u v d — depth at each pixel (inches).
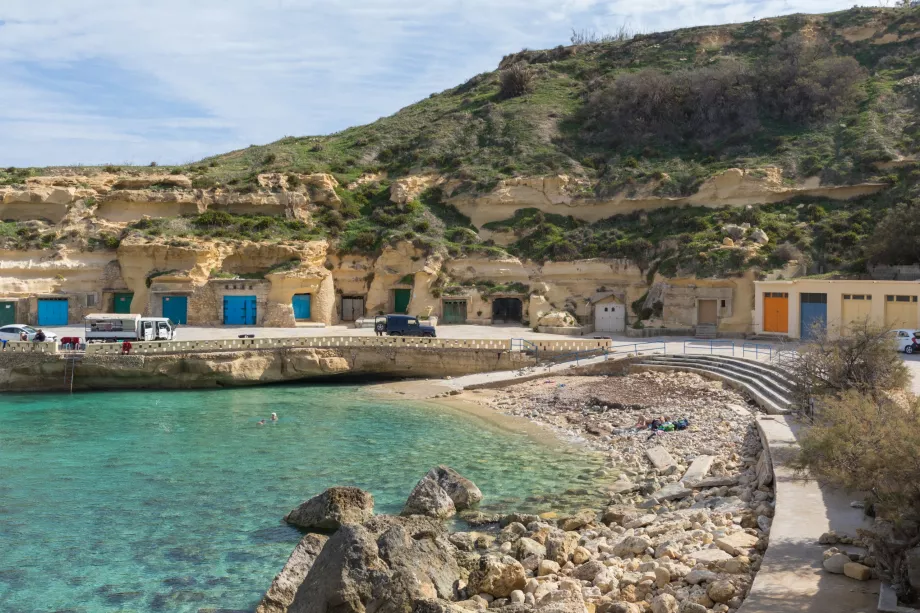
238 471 1165.1
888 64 3740.2
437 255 2758.4
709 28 4411.9
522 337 2321.6
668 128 3511.3
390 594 619.8
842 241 2503.7
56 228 2691.9
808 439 744.3
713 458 1139.9
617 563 735.1
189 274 2544.3
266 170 3223.4
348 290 2802.7
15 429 1462.8
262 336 2240.4
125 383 1948.8
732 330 2354.8
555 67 4402.1
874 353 1172.5
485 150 3444.9
